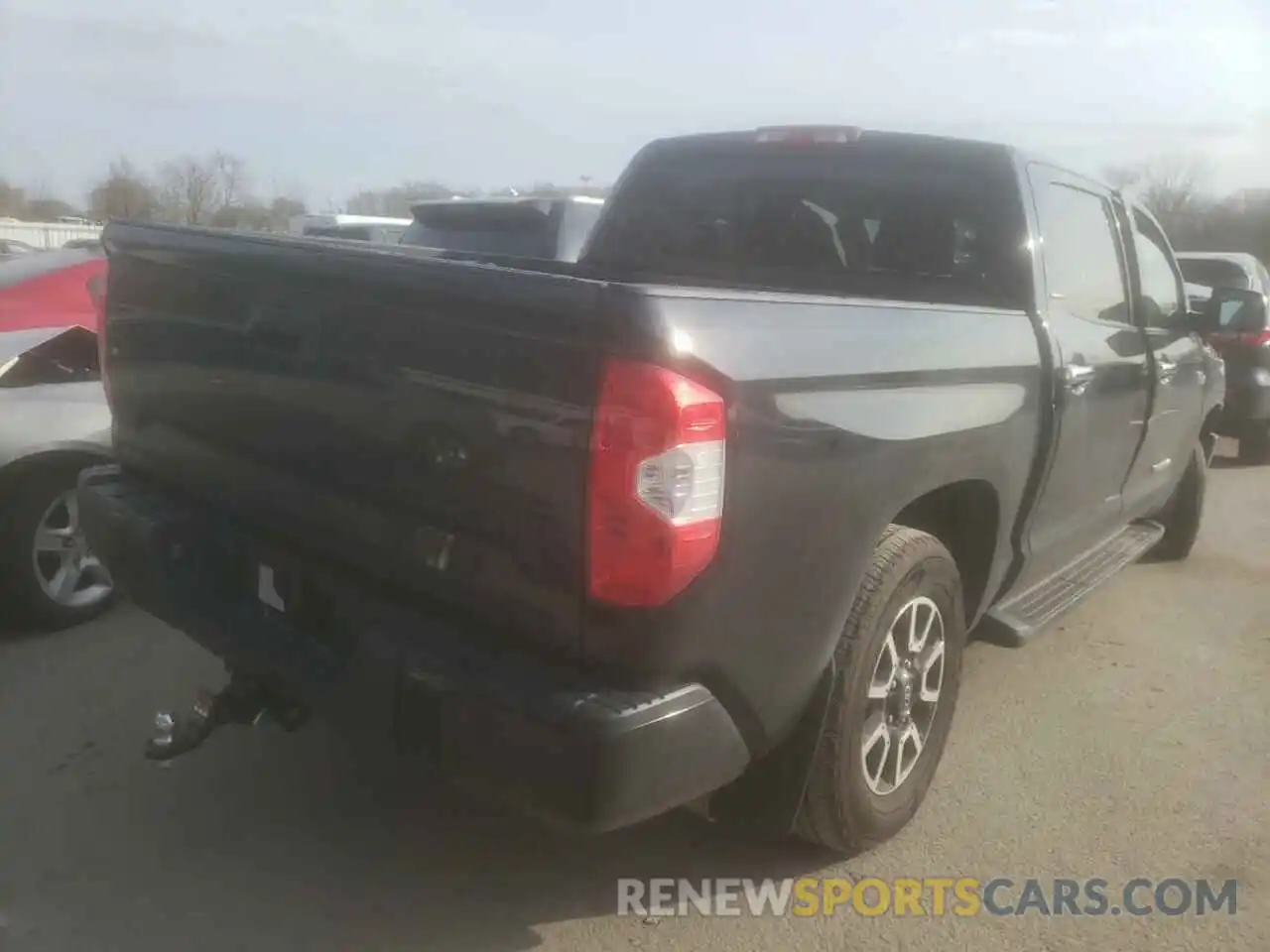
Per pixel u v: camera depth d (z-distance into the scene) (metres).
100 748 3.86
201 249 3.14
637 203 4.82
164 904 3.06
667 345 2.28
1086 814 3.72
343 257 2.71
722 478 2.39
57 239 35.97
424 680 2.53
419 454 2.59
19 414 4.59
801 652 2.74
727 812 3.10
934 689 3.46
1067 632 5.45
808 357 2.63
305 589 2.92
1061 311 4.07
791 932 3.06
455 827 3.50
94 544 3.48
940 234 4.08
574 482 2.33
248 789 3.65
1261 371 9.62
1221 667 5.05
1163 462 5.50
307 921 3.03
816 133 4.36
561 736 2.34
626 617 2.34
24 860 3.23
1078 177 4.44
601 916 3.10
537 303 2.36
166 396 3.36
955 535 3.67
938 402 3.11
